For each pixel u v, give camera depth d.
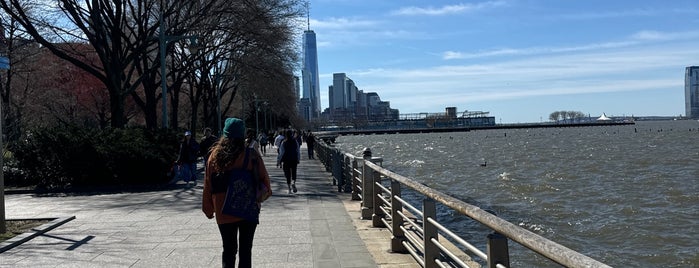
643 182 27.27
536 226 16.19
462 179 30.67
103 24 26.77
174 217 10.84
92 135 17.72
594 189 24.58
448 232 4.82
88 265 6.92
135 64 30.48
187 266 6.78
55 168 17.17
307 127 160.75
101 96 49.38
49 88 42.75
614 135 128.25
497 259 3.57
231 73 42.59
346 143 115.56
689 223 16.03
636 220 16.66
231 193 5.03
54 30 26.48
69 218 10.57
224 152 5.11
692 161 41.19
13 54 32.97
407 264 6.66
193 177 17.28
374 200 9.25
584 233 15.25
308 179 19.64
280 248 7.68
